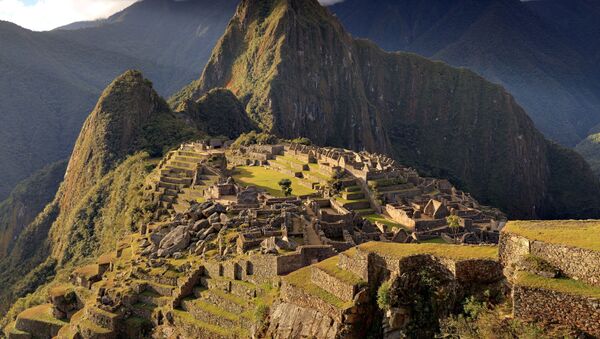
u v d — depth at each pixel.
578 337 21.94
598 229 25.03
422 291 27.44
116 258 70.19
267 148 192.12
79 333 54.66
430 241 89.00
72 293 69.56
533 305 23.19
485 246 29.44
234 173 153.12
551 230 25.69
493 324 24.27
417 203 125.62
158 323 49.50
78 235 175.88
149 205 121.88
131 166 185.38
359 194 132.88
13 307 104.50
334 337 28.06
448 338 25.44
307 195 119.94
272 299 37.19
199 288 48.72
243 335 38.50
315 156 170.25
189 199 112.44
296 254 41.75
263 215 61.25
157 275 54.56
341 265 31.28
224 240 53.72
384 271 28.64
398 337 26.64
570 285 22.73
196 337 43.00
